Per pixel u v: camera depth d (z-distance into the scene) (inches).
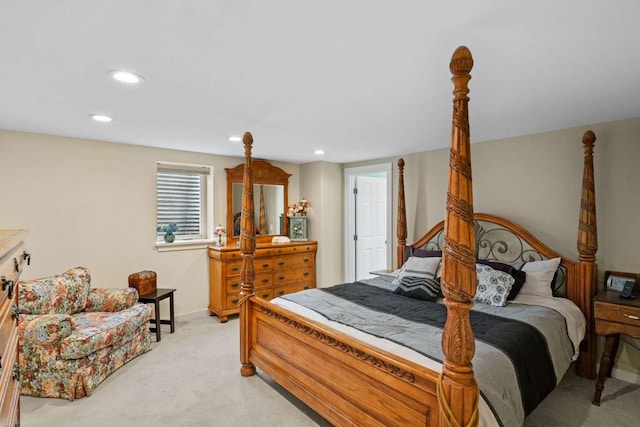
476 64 65.1
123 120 106.4
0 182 119.3
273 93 81.6
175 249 160.7
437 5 46.0
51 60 63.6
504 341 73.5
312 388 83.0
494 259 131.7
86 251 136.7
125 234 146.3
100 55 61.7
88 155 136.7
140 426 82.3
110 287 142.6
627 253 104.3
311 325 81.4
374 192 215.2
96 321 110.2
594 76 70.9
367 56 62.1
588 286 105.1
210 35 54.6
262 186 192.2
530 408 66.9
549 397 96.3
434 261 122.7
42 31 53.0
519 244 125.7
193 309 166.7
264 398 95.1
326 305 101.2
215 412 88.4
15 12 47.4
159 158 155.1
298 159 188.9
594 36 54.3
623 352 106.7
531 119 104.7
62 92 80.7
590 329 104.9
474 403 48.0
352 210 203.6
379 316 90.7
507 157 130.6
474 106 91.4
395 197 174.9
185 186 167.8
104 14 48.3
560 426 83.2
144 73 69.8
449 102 88.0
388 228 178.2
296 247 185.8
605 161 108.2
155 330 145.3
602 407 91.4
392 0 44.8
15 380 53.0
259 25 51.4
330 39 55.9
